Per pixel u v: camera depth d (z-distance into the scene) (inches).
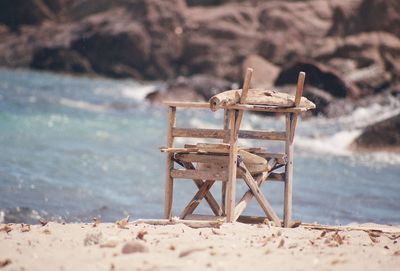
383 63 4033.0
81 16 5890.8
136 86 4606.3
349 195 1520.7
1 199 1298.0
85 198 1370.6
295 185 1590.8
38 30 5698.8
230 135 934.4
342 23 4566.9
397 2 4421.8
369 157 2090.3
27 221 1168.8
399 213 1376.7
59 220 1187.3
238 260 681.6
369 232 939.3
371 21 4436.5
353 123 2787.9
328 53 4227.4
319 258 698.2
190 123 2746.1
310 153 2094.0
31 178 1508.4
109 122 2571.4
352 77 3705.7
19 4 5915.4
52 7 5999.0
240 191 1502.2
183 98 3528.5
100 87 4284.0
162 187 1529.3
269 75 4252.0
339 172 1806.1
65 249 737.6
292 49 4603.8
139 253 704.4
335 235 852.0
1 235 815.1
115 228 868.0
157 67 5162.4
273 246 765.9
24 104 2920.8
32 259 691.4
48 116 2588.6
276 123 2938.0
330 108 3034.0
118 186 1512.1
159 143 2146.9
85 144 2026.3
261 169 962.7
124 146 2047.2
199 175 953.5
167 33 5196.9
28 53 5506.9
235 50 4837.6
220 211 1000.9
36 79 4520.2
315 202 1424.7
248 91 948.0
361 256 716.0
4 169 1572.3
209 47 4997.5
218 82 3612.2
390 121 2263.8
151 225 902.4
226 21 5088.6
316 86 3326.8
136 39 5182.1
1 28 5890.8
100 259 685.9
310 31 4798.2
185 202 1392.7
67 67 5260.8
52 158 1765.5
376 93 3663.9
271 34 4783.5
